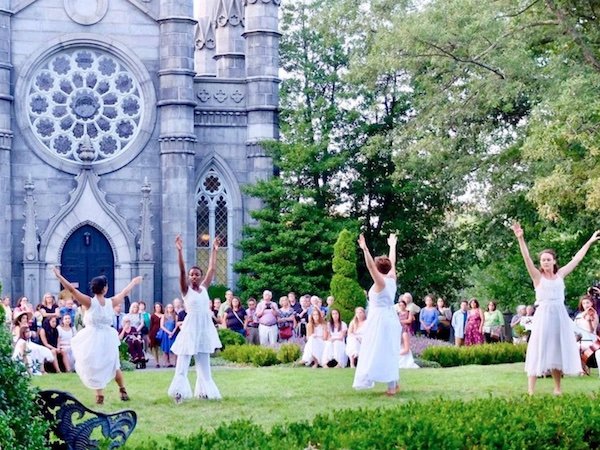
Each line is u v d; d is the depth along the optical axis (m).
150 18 53.28
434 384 23.14
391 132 48.06
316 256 50.84
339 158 51.88
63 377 27.56
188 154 52.62
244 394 22.61
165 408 20.55
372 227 55.50
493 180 44.22
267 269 50.22
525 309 39.22
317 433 13.99
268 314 40.06
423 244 55.06
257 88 54.00
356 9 49.03
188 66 52.94
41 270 51.47
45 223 51.84
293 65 56.94
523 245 20.42
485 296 62.00
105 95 52.91
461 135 45.25
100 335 21.03
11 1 52.00
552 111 37.50
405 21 44.19
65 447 14.88
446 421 14.66
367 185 54.28
